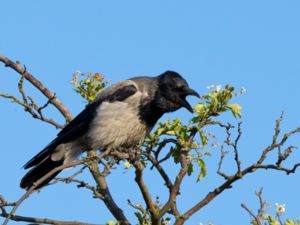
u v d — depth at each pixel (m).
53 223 9.04
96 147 12.09
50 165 12.36
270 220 8.22
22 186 12.04
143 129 12.08
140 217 8.74
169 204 8.75
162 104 11.93
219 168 8.50
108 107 11.86
